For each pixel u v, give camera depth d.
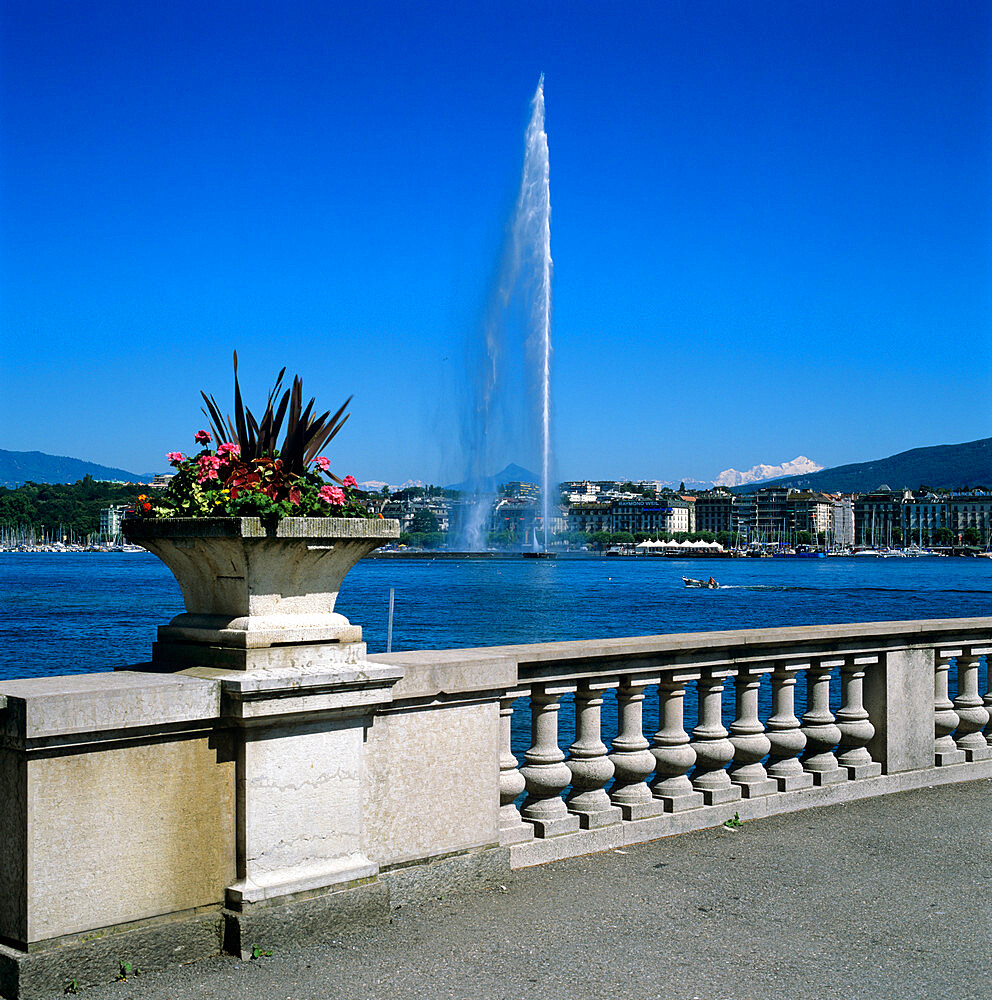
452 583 144.88
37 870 4.99
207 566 5.90
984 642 10.34
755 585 155.50
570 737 20.88
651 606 105.25
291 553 5.75
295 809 5.79
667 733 8.16
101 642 63.41
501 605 102.38
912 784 9.59
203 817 5.54
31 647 60.81
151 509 6.02
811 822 8.45
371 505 6.33
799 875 7.10
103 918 5.20
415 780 6.43
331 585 6.04
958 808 8.91
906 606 110.75
